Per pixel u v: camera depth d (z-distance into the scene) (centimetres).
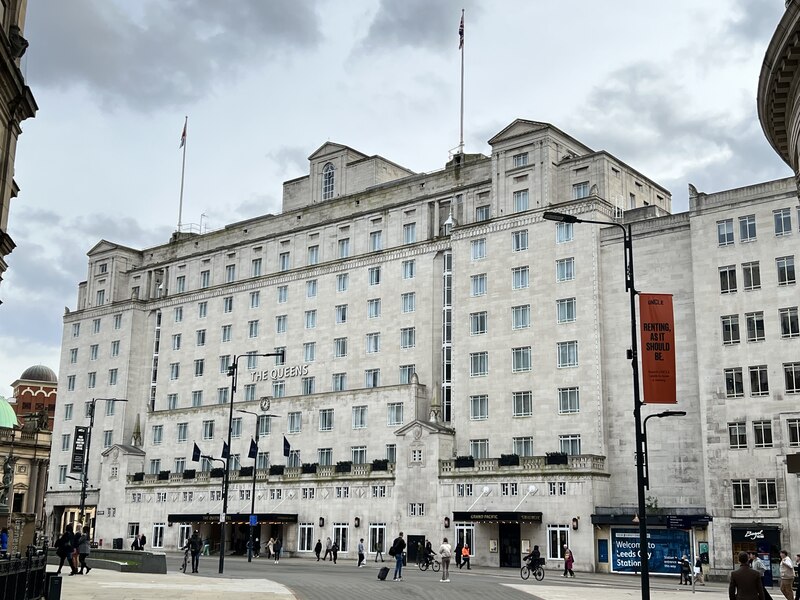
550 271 8712
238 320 11425
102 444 12281
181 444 11431
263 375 10962
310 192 11594
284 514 9762
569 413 8331
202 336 11775
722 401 7419
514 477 8181
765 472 7100
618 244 8431
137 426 12050
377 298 10156
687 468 7669
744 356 7394
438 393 9356
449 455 8869
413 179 10312
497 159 9362
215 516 10419
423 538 8669
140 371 12400
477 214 9619
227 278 11812
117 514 11512
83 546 5316
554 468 7969
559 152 9188
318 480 9656
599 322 8331
